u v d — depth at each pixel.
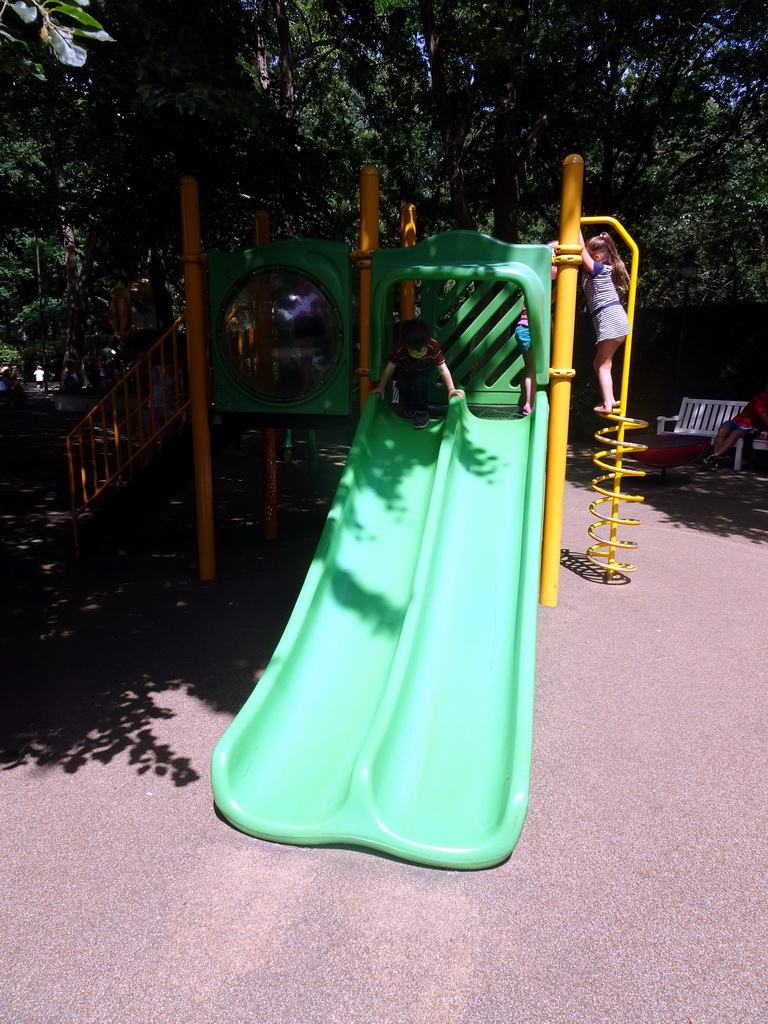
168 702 4.12
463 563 4.19
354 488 4.68
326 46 16.45
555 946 2.42
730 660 4.69
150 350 6.57
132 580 6.28
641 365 14.85
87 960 2.35
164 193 10.21
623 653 4.78
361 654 3.81
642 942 2.44
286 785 3.17
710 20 11.43
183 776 3.41
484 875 2.76
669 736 3.78
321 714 3.53
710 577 6.35
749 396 13.05
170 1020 2.14
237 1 8.90
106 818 3.09
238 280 5.72
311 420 6.09
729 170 17.16
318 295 5.63
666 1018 2.16
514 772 2.88
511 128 11.12
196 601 5.76
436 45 10.56
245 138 9.16
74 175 15.01
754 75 13.91
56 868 2.78
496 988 2.26
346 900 2.63
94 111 8.96
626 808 3.18
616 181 17.67
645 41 11.14
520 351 6.25
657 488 10.11
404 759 3.22
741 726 3.88
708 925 2.52
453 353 6.41
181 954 2.38
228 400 5.95
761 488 10.04
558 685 4.32
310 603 3.92
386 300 5.20
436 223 18.66
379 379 5.53
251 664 4.62
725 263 24.64
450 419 4.94
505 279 4.95
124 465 6.80
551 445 5.43
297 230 11.36
